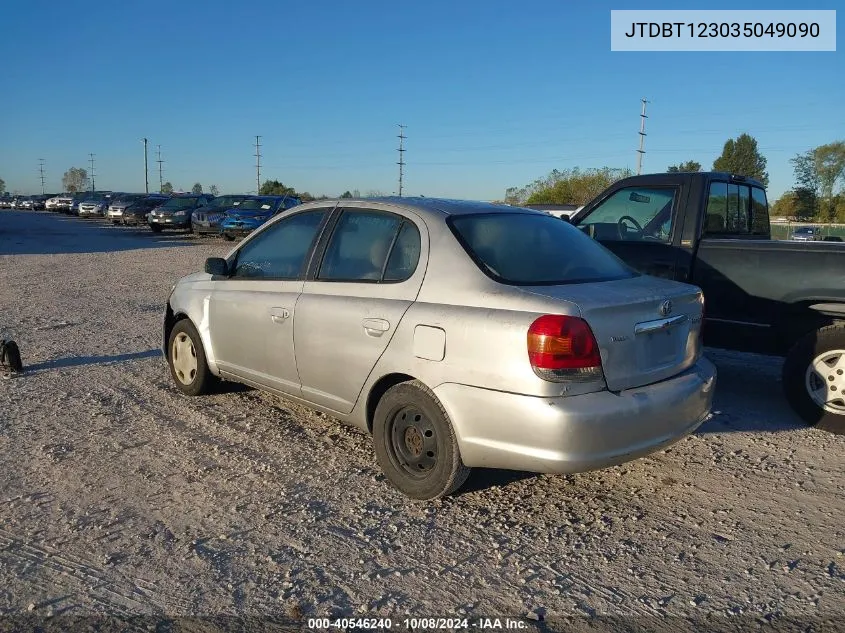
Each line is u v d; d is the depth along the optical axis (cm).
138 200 3875
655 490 420
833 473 445
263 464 447
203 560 334
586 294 366
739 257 551
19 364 654
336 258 455
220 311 530
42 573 321
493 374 354
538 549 351
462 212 424
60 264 1742
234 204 2673
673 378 396
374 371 409
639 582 322
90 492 403
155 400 575
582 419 340
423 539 358
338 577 322
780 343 551
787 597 311
